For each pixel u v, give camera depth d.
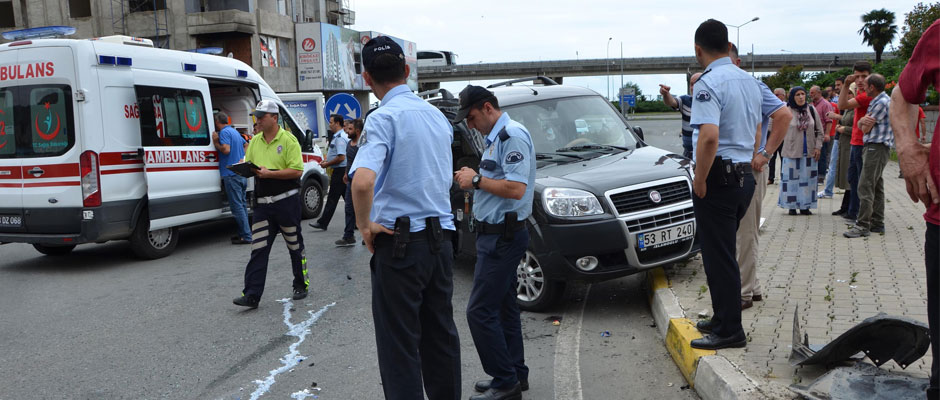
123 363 5.02
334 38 47.94
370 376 4.62
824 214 9.27
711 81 3.99
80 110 7.83
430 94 8.01
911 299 5.02
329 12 58.06
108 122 8.08
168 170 8.76
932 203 2.87
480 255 3.95
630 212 5.65
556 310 6.05
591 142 6.91
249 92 10.96
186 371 4.83
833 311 4.82
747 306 4.98
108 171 8.05
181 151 8.98
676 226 5.80
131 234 8.52
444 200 3.51
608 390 4.26
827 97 14.59
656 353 4.86
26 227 8.19
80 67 7.82
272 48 43.53
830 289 5.39
